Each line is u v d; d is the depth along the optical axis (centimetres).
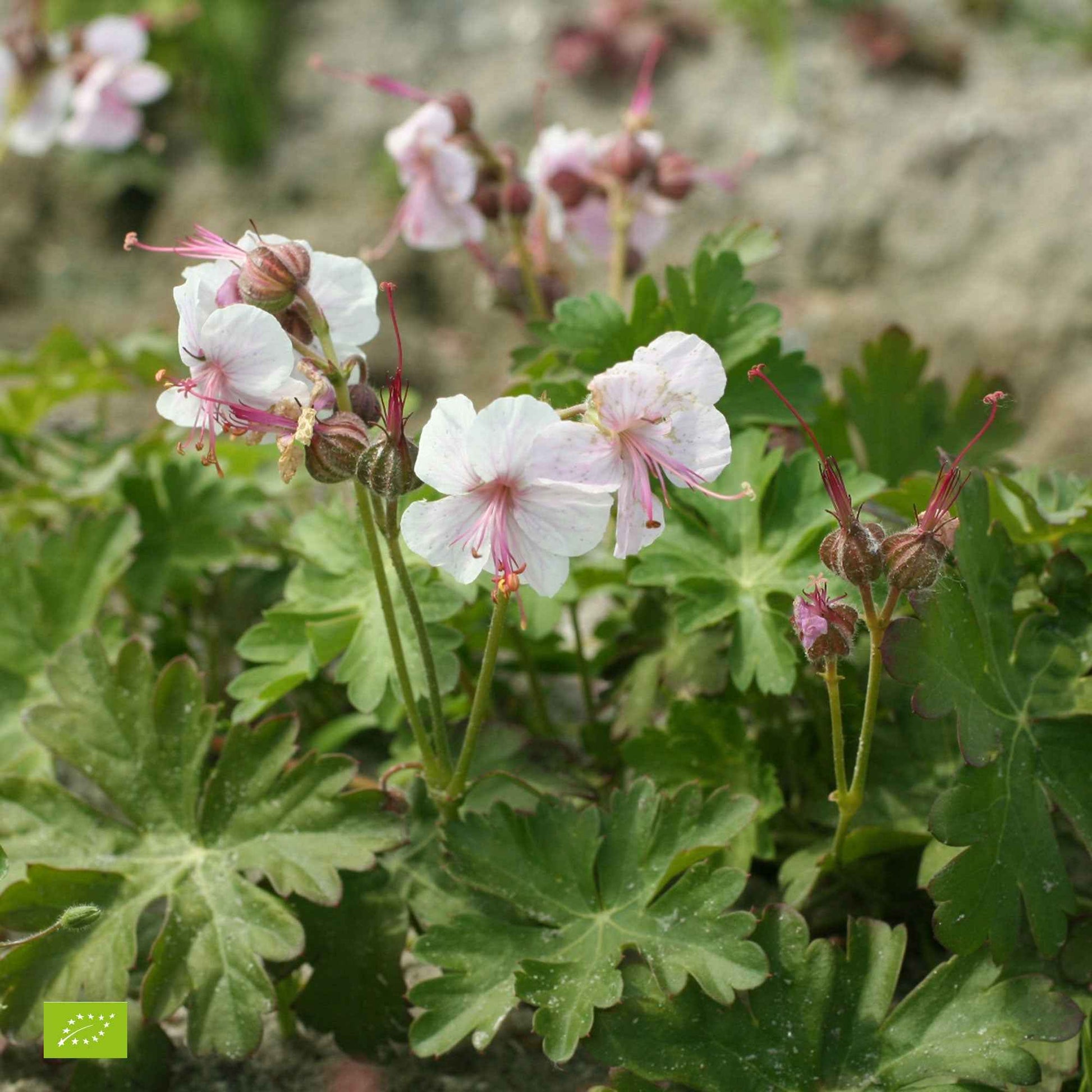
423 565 71
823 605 67
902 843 69
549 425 65
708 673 71
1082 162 137
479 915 68
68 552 75
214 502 76
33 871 68
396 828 69
